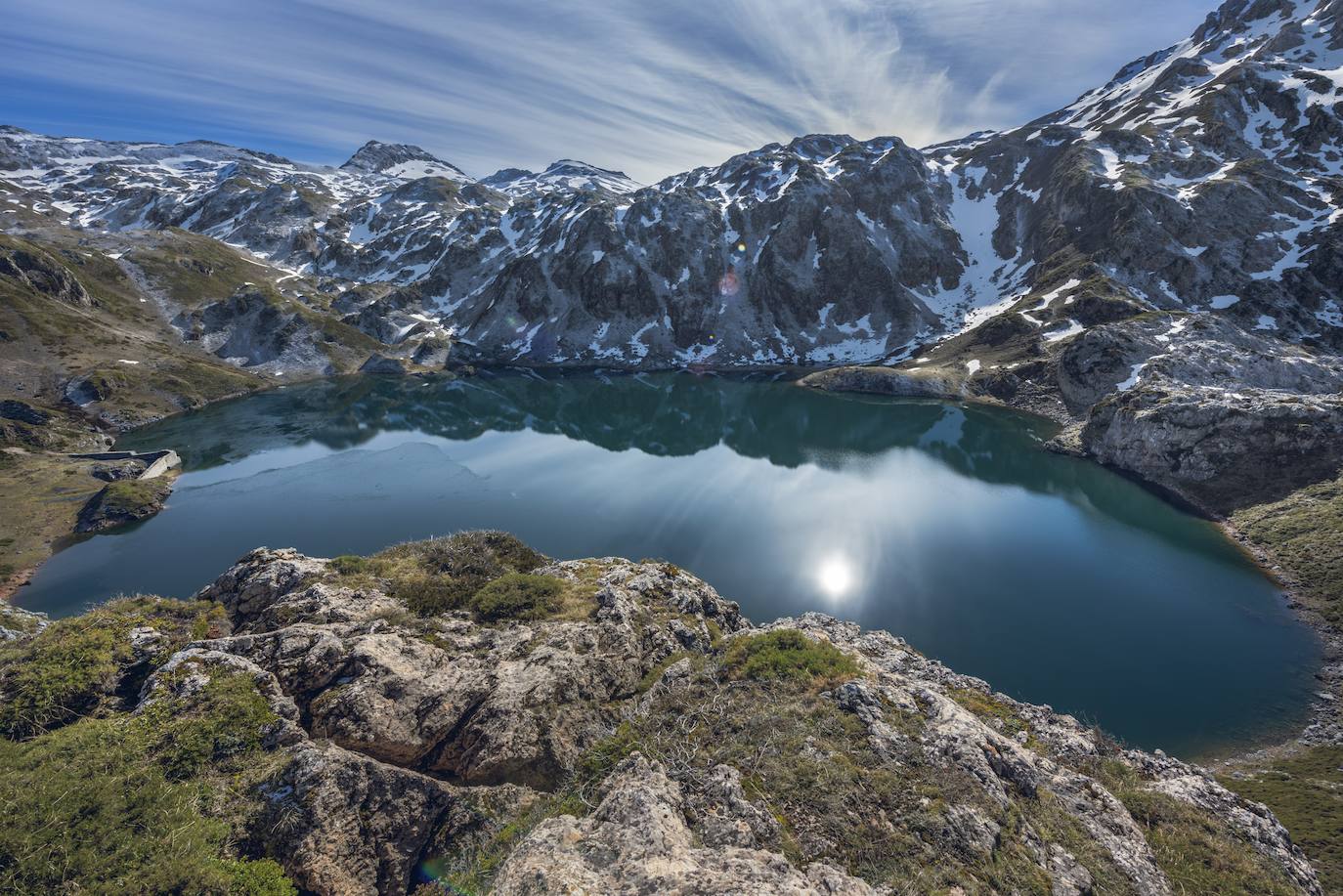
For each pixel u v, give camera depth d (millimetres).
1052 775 14984
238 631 19312
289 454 88688
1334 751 29828
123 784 11398
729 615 27516
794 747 13516
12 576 51875
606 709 17750
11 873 9336
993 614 43750
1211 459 68438
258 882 10523
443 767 15398
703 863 9898
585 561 29484
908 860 10828
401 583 23125
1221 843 14195
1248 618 43312
